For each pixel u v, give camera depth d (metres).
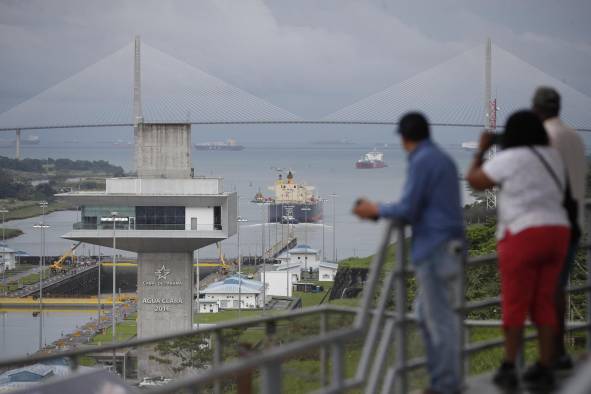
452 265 21.20
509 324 22.88
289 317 26.03
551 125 25.28
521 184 22.39
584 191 25.58
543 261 22.56
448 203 21.14
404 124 21.69
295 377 28.47
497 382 23.34
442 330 21.33
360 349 36.03
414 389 25.48
